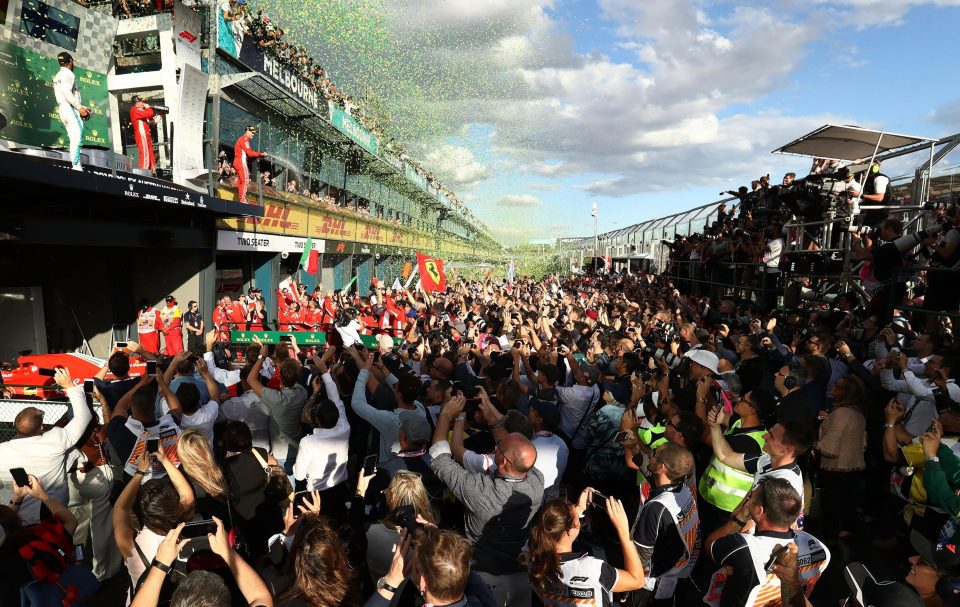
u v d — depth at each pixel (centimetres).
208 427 461
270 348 1066
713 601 283
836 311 905
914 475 425
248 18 1480
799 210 1093
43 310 1212
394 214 3241
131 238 991
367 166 2669
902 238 779
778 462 329
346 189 2459
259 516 360
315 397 515
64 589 279
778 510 259
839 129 1041
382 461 456
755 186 1455
